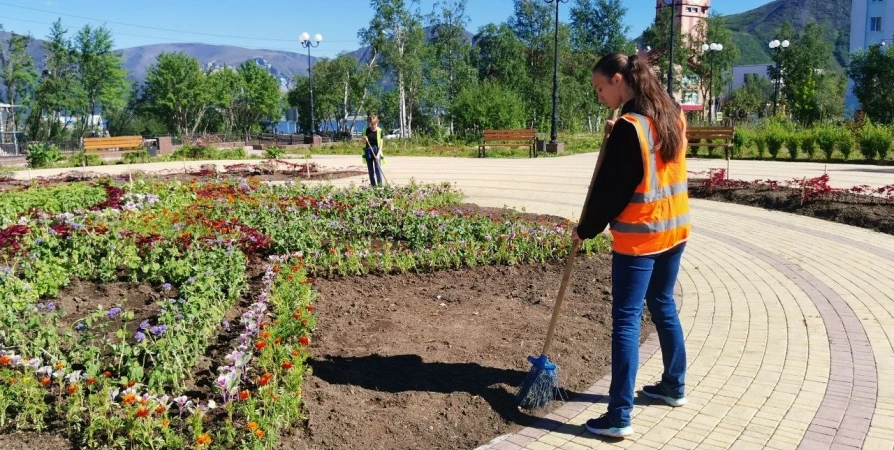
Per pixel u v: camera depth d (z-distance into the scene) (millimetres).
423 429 3475
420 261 6676
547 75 55688
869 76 35156
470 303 5641
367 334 4844
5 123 51094
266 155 23594
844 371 4164
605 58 3436
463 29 57812
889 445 3260
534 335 4820
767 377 4121
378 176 12648
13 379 3365
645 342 4770
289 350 4004
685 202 3467
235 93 70812
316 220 8156
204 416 3363
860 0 50875
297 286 5434
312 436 3324
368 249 6863
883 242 7996
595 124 60906
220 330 4695
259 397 3500
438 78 53781
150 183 11945
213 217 8406
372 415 3582
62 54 56844
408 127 55031
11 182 14906
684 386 3764
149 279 5938
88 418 3412
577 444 3375
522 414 3691
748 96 55656
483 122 36562
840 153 21812
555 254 7207
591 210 3314
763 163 19578
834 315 5258
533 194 12766
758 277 6508
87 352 3816
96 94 59750
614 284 3445
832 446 3264
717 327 5102
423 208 9938
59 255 6133
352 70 59250
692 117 43312
